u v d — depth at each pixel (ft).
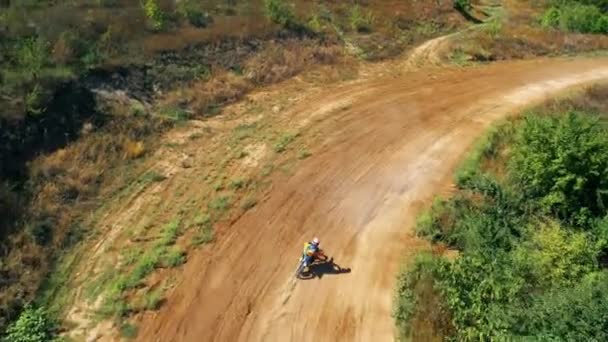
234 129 72.08
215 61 83.10
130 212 57.67
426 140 73.00
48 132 62.59
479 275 46.93
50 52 70.90
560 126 59.41
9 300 47.26
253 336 44.75
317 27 100.22
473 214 56.39
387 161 67.67
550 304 42.16
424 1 129.90
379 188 62.59
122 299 48.01
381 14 116.26
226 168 64.49
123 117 68.23
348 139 71.67
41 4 81.92
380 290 48.80
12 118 60.70
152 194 60.08
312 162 66.28
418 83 91.20
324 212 58.29
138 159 64.90
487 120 79.36
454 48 106.73
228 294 48.42
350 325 45.52
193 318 46.34
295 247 53.52
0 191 54.54
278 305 47.34
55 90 66.13
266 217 57.16
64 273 50.85
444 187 63.05
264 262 51.70
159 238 54.34
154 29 84.64
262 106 77.87
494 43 110.83
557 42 115.65
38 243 52.80
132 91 72.43
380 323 45.62
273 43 91.81
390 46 103.50
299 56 90.94
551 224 54.85
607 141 56.65
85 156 62.64
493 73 98.84
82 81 69.56
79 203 57.98
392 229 56.29
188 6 93.45
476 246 51.85
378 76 92.17
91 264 51.75
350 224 56.80
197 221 56.39
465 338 42.47
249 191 60.90
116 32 79.30
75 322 46.39
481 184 61.41
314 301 47.67
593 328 38.68
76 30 76.23
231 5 100.78
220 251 52.85
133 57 76.59
